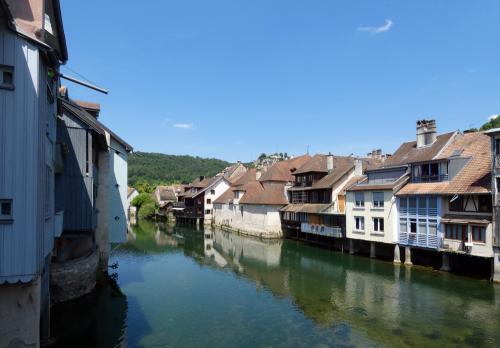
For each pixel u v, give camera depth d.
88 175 16.42
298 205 41.97
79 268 16.61
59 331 13.70
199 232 51.62
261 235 44.59
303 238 41.47
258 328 14.71
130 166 142.50
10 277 7.55
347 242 33.03
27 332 7.92
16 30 7.61
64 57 12.87
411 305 17.36
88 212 16.27
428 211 24.48
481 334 13.84
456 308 16.73
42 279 11.54
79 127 16.38
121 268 25.72
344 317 15.90
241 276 23.88
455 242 22.50
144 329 14.41
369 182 31.36
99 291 18.66
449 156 25.12
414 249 26.80
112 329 14.27
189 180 141.38
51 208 10.55
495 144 20.41
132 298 18.50
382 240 28.00
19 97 7.73
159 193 84.06
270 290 20.41
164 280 22.45
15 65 7.70
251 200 46.94
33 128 7.84
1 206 7.58
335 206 35.19
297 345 13.12
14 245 7.62
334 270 25.67
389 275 23.55
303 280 22.80
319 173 40.91
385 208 27.75
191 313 16.41
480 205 21.83
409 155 28.97
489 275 22.16
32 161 7.82
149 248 35.16
